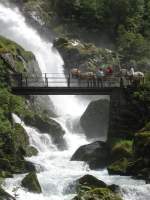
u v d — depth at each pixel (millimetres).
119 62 79750
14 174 44969
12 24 83000
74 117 63312
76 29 89812
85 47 81625
